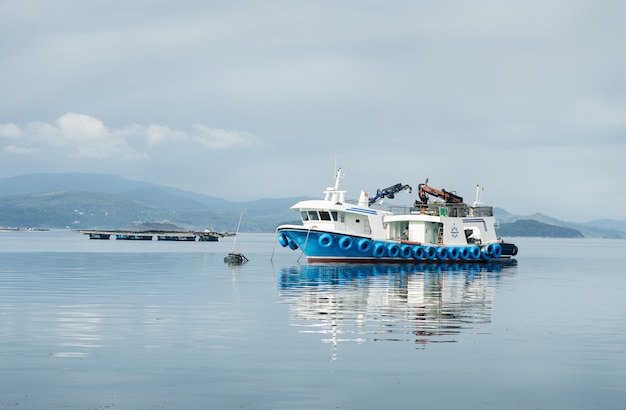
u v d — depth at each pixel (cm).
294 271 8912
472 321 4353
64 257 13262
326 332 3838
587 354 3316
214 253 15612
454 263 10925
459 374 2895
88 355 3194
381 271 8888
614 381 2812
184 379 2770
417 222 10488
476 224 11138
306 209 9981
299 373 2878
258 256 14462
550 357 3238
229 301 5344
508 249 12706
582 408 2466
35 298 5519
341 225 9900
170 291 6141
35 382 2716
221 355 3206
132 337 3650
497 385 2736
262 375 2841
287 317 4431
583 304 5450
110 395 2547
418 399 2539
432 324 4188
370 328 4000
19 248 18650
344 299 5528
